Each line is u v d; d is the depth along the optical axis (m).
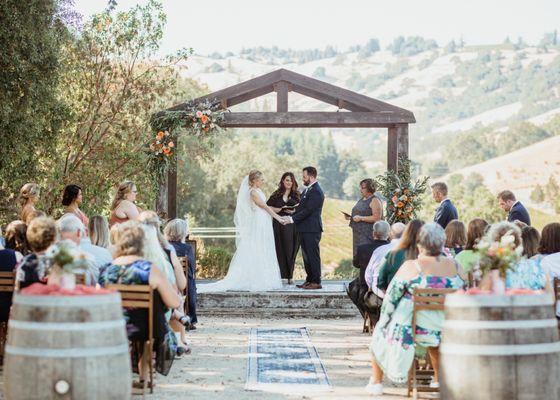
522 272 7.71
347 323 12.77
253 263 14.02
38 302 5.82
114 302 5.99
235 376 8.43
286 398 7.48
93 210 18.23
